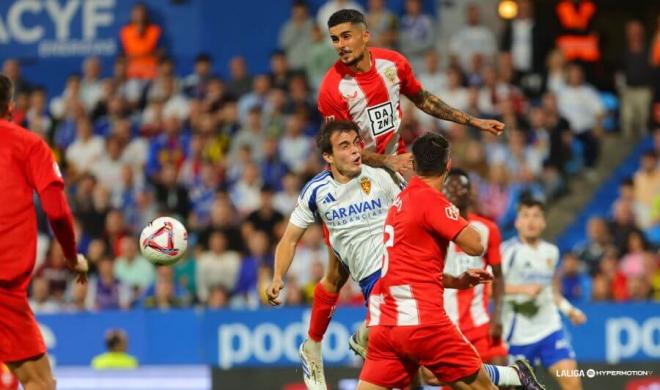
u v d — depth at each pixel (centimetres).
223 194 5397
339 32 2802
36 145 2592
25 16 6894
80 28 6869
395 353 2759
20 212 2583
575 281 5038
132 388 4422
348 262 2919
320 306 3064
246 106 6238
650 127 6475
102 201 5609
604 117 6500
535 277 3759
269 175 5856
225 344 4616
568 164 6088
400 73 2867
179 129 6069
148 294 5119
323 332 3102
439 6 6631
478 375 2736
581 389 3888
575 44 6638
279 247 2930
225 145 6006
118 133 6162
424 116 5872
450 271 3469
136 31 6788
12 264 2572
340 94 2852
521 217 3775
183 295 5103
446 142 2764
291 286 4981
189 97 6531
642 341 4509
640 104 6506
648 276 5147
